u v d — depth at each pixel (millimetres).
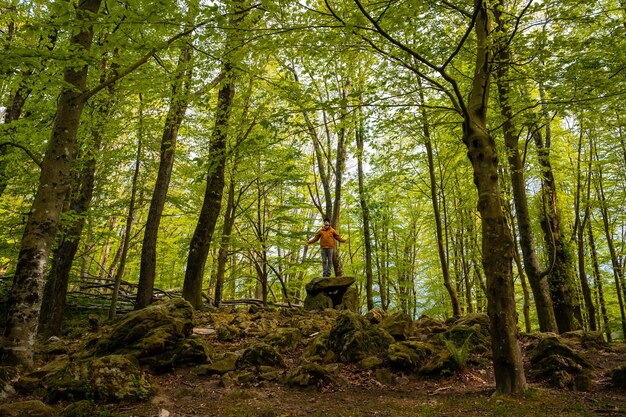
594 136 13945
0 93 10156
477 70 5840
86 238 13727
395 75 7957
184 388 5230
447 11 8133
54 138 6484
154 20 5113
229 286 22969
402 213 24969
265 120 6559
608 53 6574
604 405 4258
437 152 15164
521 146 10250
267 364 6051
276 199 19906
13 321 5758
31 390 5004
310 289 12297
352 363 6176
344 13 5746
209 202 11211
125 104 10258
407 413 4250
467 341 5996
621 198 17422
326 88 11828
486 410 4203
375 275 23656
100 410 4203
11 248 11250
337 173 15609
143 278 11133
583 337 7781
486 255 5113
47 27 4980
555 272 11703
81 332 9578
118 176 14852
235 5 5422
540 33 6328
